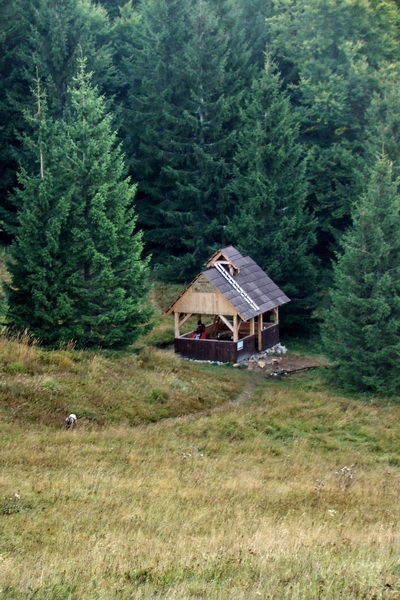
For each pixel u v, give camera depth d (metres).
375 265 44.88
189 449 31.80
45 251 42.78
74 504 21.41
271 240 59.06
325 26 72.44
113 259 45.72
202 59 69.69
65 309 42.94
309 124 73.50
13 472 24.20
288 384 47.28
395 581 14.95
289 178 60.78
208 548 17.48
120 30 80.81
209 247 67.62
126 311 44.53
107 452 29.06
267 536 18.89
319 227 73.62
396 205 44.81
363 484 28.95
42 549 17.22
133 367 42.75
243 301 50.06
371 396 44.94
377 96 64.25
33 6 66.56
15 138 68.56
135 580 14.88
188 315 51.16
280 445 34.97
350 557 16.94
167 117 68.56
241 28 83.69
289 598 13.68
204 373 46.34
